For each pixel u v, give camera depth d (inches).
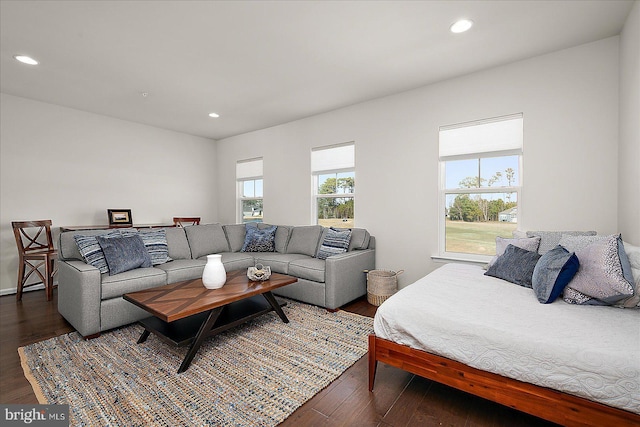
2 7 80.4
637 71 78.8
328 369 79.5
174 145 216.7
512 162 118.9
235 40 98.3
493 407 65.2
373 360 70.8
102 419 60.2
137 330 104.5
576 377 48.8
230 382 73.3
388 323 69.0
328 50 104.9
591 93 101.3
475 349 58.1
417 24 90.2
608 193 98.7
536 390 52.5
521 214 115.0
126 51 104.9
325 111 171.6
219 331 88.1
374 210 153.6
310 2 79.8
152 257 130.3
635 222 80.7
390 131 147.6
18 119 150.5
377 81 131.1
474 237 128.7
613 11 84.7
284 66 116.7
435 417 62.0
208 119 187.6
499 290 80.0
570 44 102.4
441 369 62.5
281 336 99.7
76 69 118.6
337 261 123.6
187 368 79.0
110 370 78.2
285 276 117.7
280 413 62.6
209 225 172.1
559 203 107.0
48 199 160.4
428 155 136.3
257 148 213.0
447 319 62.2
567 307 67.3
